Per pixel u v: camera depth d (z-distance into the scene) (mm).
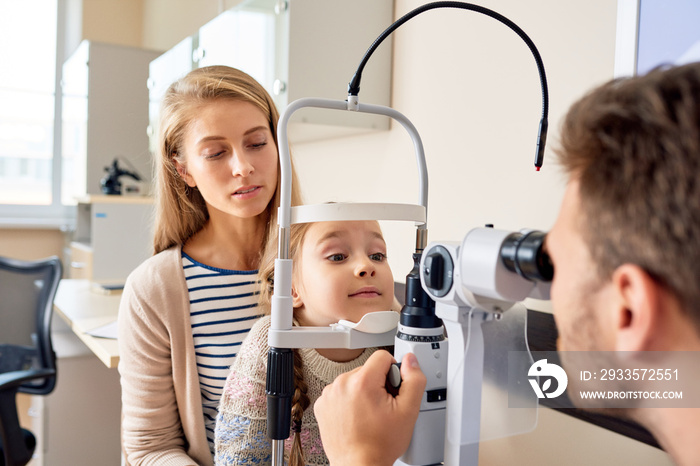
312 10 1472
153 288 942
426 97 1437
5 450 1769
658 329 266
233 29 1823
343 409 479
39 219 3775
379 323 584
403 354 536
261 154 905
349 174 1717
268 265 928
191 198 1012
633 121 268
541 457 929
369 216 536
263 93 948
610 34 990
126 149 3227
